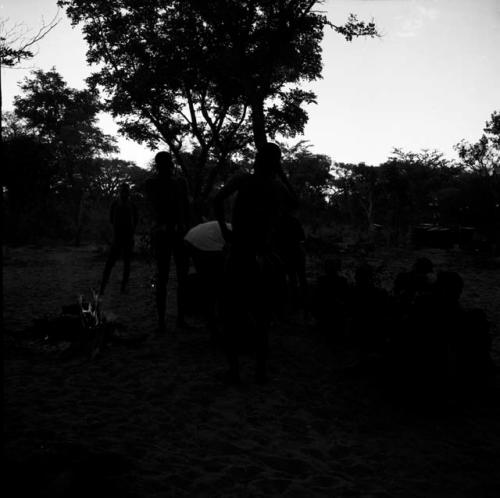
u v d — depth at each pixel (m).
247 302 4.18
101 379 4.13
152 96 22.08
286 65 21.34
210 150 26.08
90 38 21.80
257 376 4.18
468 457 2.97
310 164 45.09
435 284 4.18
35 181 30.61
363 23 16.95
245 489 2.45
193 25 19.59
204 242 5.28
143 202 28.44
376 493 2.48
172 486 2.42
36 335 5.31
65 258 18.39
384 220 36.81
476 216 33.25
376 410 3.70
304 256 6.66
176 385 4.03
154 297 8.60
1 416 2.11
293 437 3.16
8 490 2.09
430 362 3.81
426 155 32.25
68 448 2.71
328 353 5.16
